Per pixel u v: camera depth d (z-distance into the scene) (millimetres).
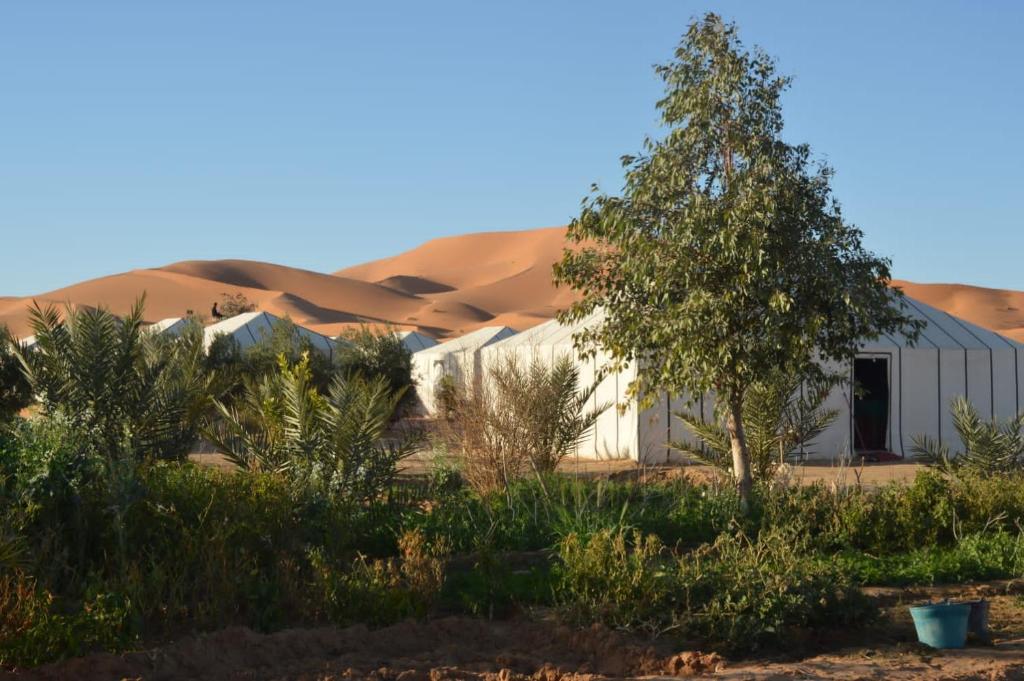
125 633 7828
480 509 13234
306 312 121062
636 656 7980
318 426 13070
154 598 8508
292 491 10789
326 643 8016
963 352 24688
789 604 8688
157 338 16891
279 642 7871
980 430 16984
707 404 22469
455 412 16281
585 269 13711
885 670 7613
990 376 24828
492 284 165750
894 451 24156
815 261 12586
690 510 13617
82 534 9242
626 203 13195
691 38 13141
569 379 16766
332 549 10359
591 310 13812
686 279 12727
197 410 14938
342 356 34375
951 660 8016
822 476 19875
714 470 16734
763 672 7465
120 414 14133
